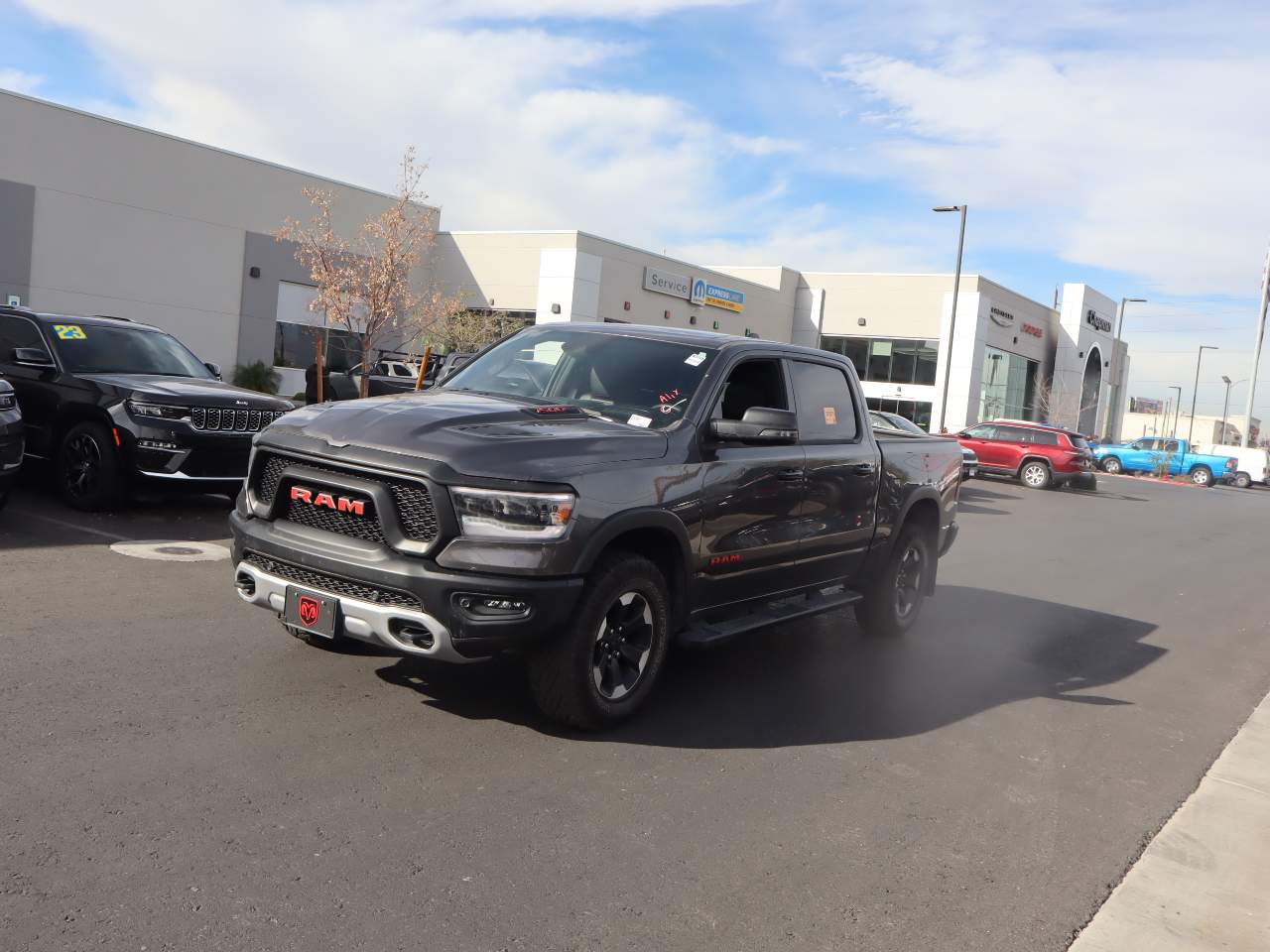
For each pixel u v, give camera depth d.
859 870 3.61
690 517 4.73
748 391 5.50
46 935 2.67
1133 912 3.51
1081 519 19.47
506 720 4.66
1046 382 58.81
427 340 27.73
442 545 4.02
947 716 5.55
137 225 26.55
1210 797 4.72
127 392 8.57
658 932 3.04
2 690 4.37
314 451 4.29
